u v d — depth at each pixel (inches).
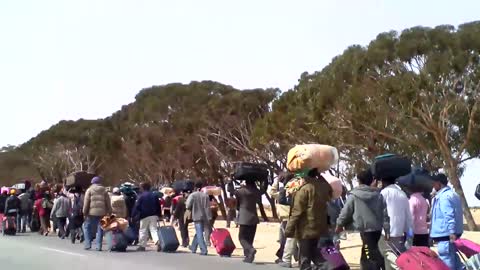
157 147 2032.5
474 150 1229.7
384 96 1207.6
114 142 2427.4
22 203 1045.2
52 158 2780.5
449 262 391.2
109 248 702.5
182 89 2087.8
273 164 1713.8
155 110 2060.8
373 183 434.3
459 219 395.2
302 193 396.2
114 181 2466.8
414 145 1254.9
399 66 1214.3
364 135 1301.7
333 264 399.9
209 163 1934.1
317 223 395.2
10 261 589.9
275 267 548.1
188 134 1959.9
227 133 1907.0
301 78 1619.1
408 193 450.6
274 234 989.2
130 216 816.3
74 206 830.5
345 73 1310.3
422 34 1205.7
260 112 1918.1
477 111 1179.9
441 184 413.1
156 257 633.6
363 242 401.1
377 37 1264.8
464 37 1167.6
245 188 583.5
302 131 1477.6
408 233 422.3
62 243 818.8
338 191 498.3
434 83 1163.3
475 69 1154.0
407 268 355.6
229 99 1932.8
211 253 690.2
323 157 411.5
